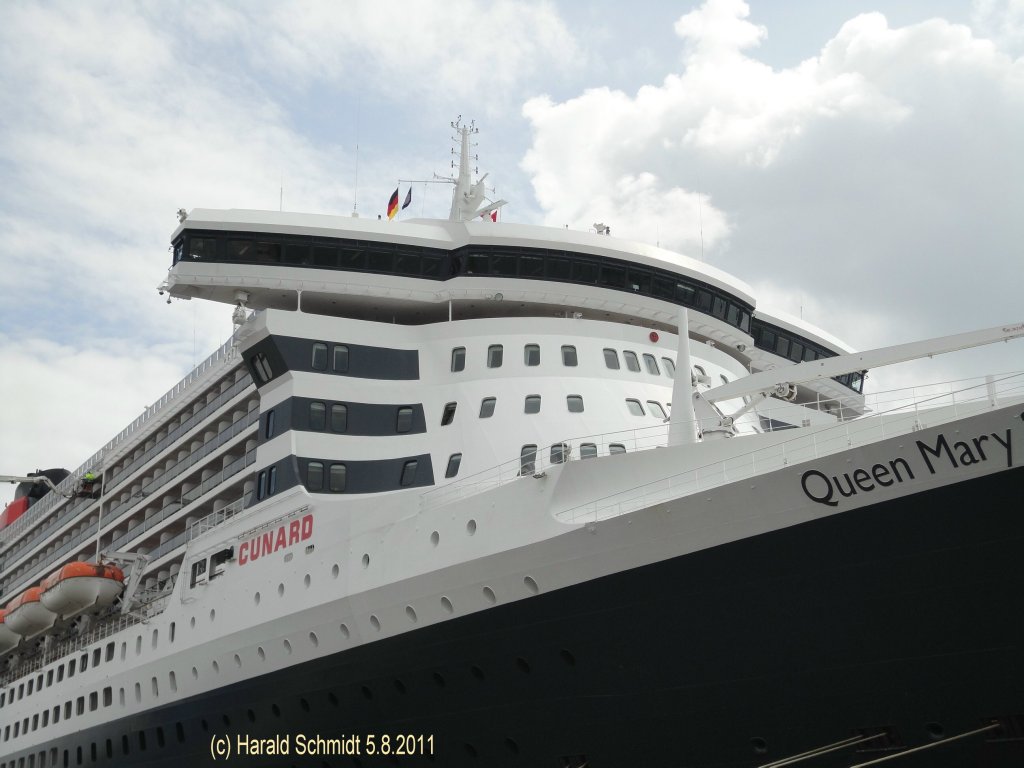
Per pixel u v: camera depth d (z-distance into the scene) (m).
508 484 22.72
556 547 21.33
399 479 28.30
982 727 17.44
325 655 25.95
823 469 18.48
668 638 20.09
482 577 22.52
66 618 39.59
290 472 28.14
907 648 17.89
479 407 28.55
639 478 21.73
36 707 40.69
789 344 38.56
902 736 18.14
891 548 17.97
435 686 23.62
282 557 27.73
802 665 18.80
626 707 20.72
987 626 17.25
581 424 27.92
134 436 42.09
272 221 31.41
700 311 32.81
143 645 33.44
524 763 22.44
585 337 30.27
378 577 24.70
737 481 19.31
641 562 20.31
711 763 19.97
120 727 34.06
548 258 31.33
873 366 22.50
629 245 32.09
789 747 19.12
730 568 19.41
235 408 34.28
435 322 33.16
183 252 31.31
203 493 34.88
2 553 56.22
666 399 29.72
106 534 43.25
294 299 32.03
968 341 21.62
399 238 31.45
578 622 21.16
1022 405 16.81
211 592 30.30
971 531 17.33
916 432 17.72
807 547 18.69
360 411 29.20
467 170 37.41
